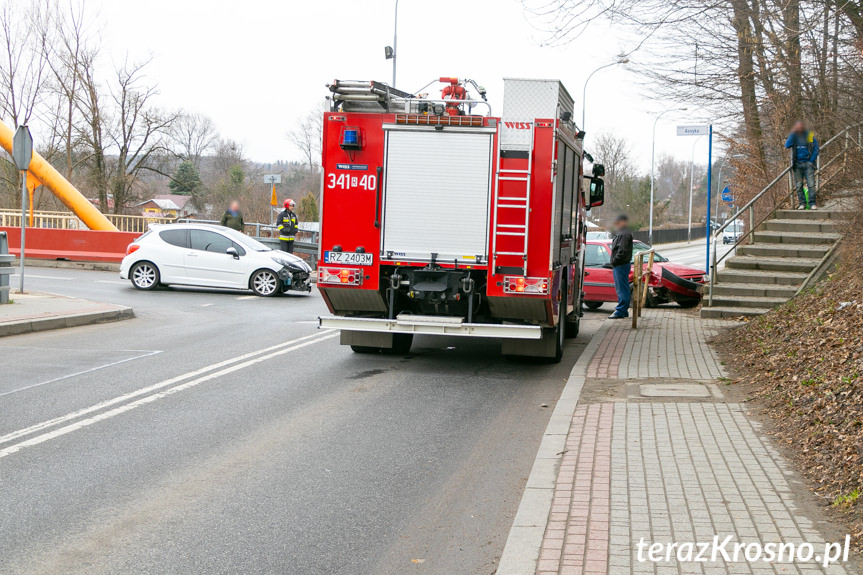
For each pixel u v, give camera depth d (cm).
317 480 629
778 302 1530
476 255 1067
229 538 511
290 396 923
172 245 2086
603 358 1134
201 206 6450
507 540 489
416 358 1205
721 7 1166
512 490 612
